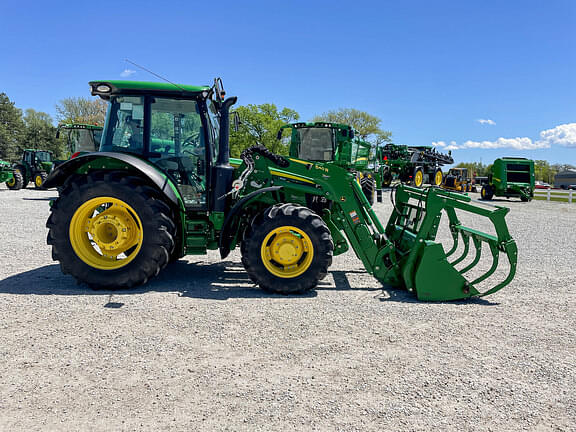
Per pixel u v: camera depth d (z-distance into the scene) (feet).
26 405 8.05
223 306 14.11
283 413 7.93
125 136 17.17
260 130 129.18
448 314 13.87
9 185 78.95
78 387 8.72
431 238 15.81
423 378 9.39
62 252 15.60
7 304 13.82
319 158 50.83
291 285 15.62
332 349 10.80
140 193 15.64
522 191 79.77
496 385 9.15
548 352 10.93
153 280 17.40
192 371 9.48
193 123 17.29
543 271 20.76
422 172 94.94
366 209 17.25
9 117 219.20
